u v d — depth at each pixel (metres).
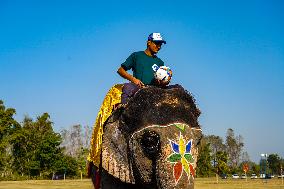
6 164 76.81
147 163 4.93
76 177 84.12
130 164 5.17
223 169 95.12
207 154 92.62
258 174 112.12
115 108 5.70
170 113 5.03
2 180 73.75
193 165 4.83
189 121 5.07
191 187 4.72
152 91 5.22
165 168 4.74
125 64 6.19
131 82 5.88
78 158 82.75
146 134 4.93
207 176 95.25
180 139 4.84
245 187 45.22
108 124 5.64
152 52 6.22
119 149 5.32
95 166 5.98
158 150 4.83
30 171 78.56
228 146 128.00
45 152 77.31
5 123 76.06
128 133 5.25
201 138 5.21
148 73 6.09
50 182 62.06
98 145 5.71
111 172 5.31
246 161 131.88
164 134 4.86
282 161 118.56
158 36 6.18
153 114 5.02
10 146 79.94
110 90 6.01
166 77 5.46
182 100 5.25
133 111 5.20
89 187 43.75
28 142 78.12
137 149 4.98
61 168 78.56
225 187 45.50
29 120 82.00
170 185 4.69
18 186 46.78
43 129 80.38
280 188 43.06
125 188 5.49
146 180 4.96
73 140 104.06
